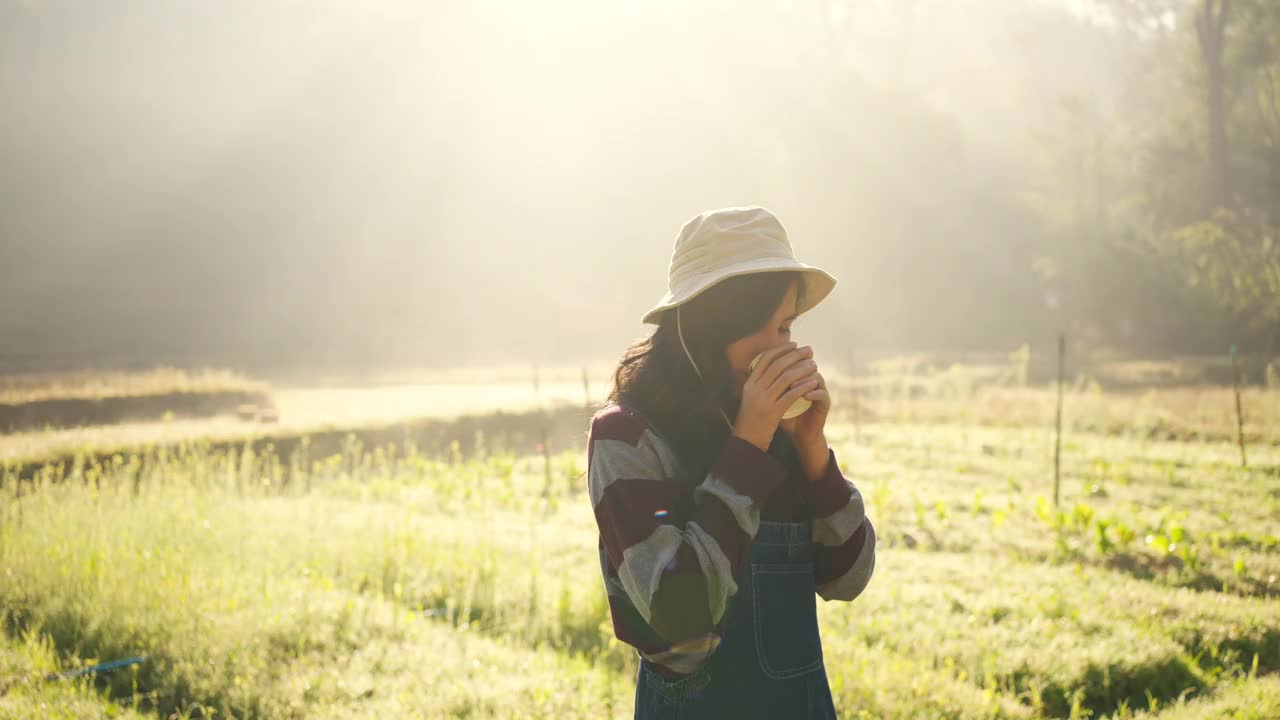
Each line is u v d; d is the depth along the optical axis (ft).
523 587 23.34
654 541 5.32
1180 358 123.95
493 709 15.31
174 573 21.03
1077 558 28.32
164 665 16.99
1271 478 42.16
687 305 5.80
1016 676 18.43
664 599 5.16
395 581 24.20
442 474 45.78
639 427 5.68
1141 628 20.74
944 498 37.24
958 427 61.36
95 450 45.50
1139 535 30.42
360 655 17.67
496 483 43.32
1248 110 158.40
